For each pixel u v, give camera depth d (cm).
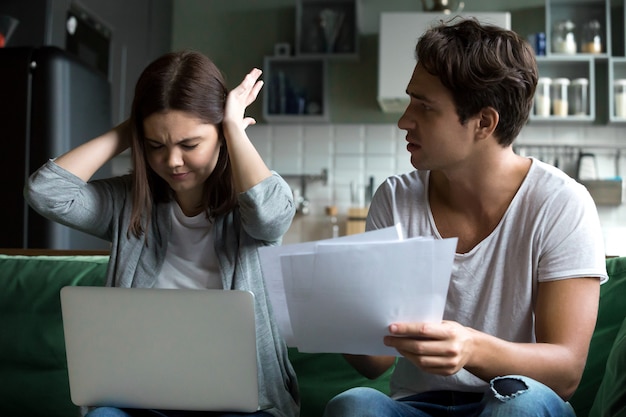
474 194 144
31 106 323
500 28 140
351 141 556
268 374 147
